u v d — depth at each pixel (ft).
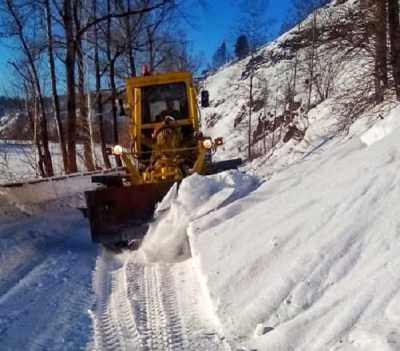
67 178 37.58
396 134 19.62
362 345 11.03
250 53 92.53
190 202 21.71
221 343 13.14
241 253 16.42
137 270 20.30
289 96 81.05
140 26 68.90
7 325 14.98
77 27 57.36
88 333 14.33
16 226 28.45
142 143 30.60
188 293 16.99
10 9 55.52
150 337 13.84
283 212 17.69
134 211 24.20
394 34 34.40
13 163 80.84
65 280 19.34
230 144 98.99
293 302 13.53
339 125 40.57
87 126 65.16
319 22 67.36
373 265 13.39
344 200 16.38
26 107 71.82
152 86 32.22
